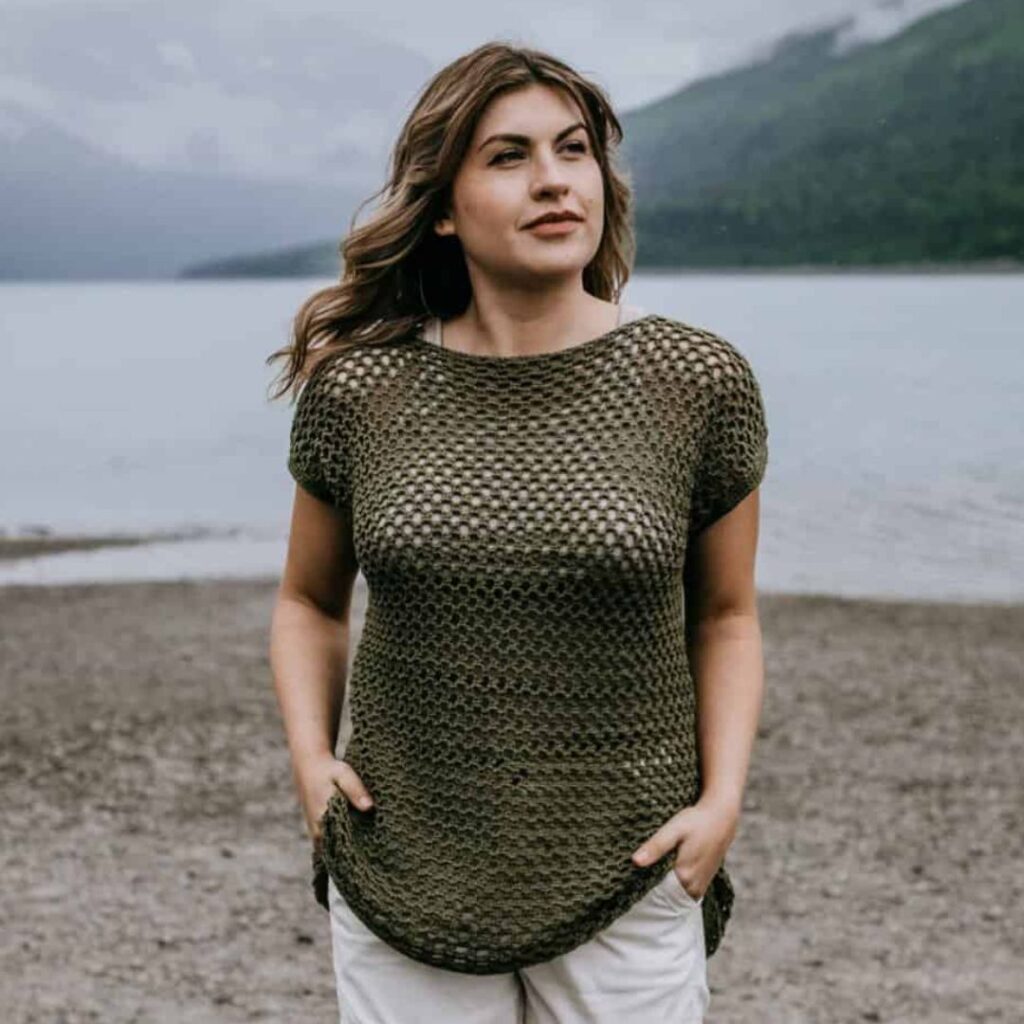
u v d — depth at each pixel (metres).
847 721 8.74
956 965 5.05
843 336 66.62
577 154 2.45
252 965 5.07
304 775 2.52
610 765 2.30
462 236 2.46
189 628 11.87
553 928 2.28
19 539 18.23
